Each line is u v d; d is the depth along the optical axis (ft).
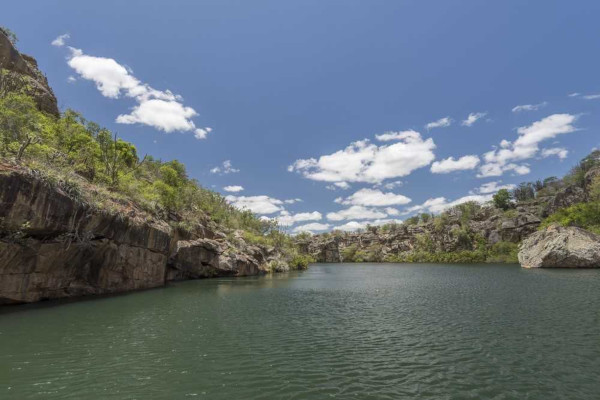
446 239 567.18
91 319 79.61
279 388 43.06
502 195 559.38
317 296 135.23
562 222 328.29
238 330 74.13
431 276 244.83
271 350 59.47
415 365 52.08
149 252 143.54
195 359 53.88
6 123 102.78
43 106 171.22
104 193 117.39
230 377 46.57
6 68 172.35
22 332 66.80
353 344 63.72
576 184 468.34
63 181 93.15
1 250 79.97
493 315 90.27
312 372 48.88
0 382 43.06
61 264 99.86
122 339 64.28
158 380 44.98
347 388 43.27
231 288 159.74
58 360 51.78
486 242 504.43
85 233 101.14
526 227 459.32
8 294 87.20
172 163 295.07
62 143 141.18
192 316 88.17
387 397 40.65
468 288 157.07
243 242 273.54
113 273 123.85
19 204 79.46
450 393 41.88
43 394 39.88
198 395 40.57
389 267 432.66
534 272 231.09
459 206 613.93
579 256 249.14
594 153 516.32
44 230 87.51
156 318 83.92
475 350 59.67
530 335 69.15
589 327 74.74
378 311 100.07
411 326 79.15
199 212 249.14
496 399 40.24
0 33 172.65
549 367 50.85
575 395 41.29
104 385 42.88
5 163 79.82
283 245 418.72
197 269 208.74
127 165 197.88
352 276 261.24
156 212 159.12
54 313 84.12
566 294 123.65
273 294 140.46
